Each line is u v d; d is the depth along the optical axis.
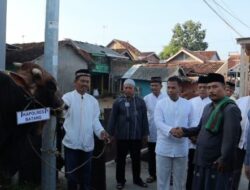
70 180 5.80
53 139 5.58
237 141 4.57
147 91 29.22
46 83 4.67
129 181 7.91
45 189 5.64
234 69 38.84
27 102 4.53
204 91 7.03
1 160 4.84
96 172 6.58
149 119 7.95
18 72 4.66
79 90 5.77
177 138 5.98
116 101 7.47
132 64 38.50
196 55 50.59
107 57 36.38
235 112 4.55
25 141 5.28
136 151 7.57
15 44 32.34
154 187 7.60
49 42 5.57
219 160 4.54
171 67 29.84
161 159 6.07
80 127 5.72
